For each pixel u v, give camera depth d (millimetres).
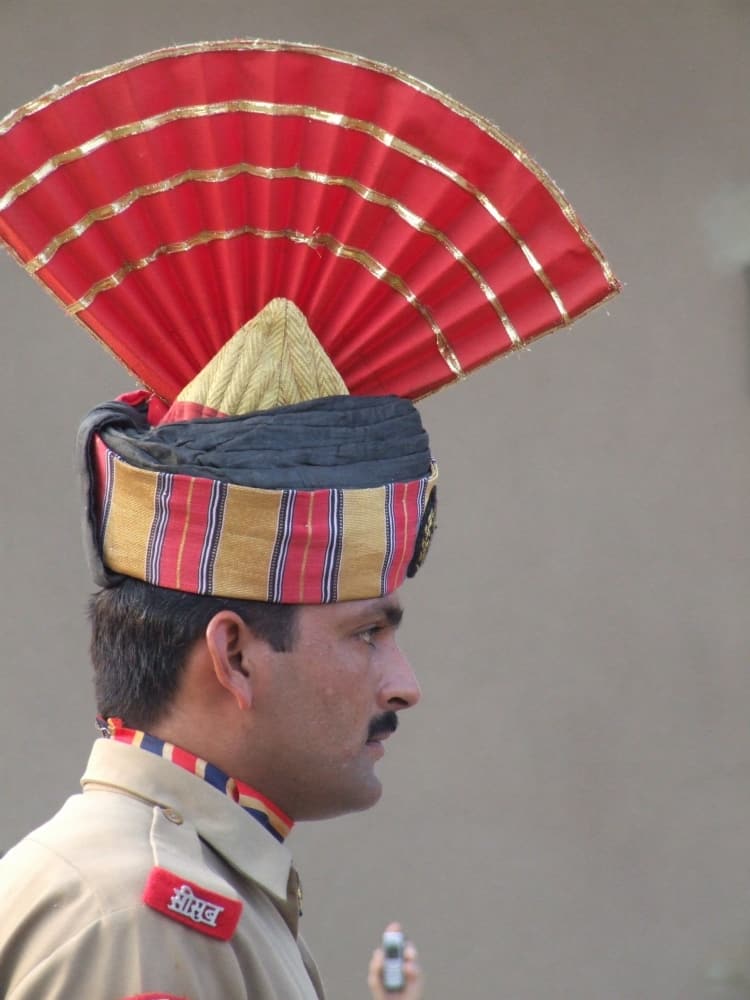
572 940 15195
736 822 15234
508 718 15344
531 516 15414
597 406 15477
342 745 6184
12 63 15484
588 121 15516
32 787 15297
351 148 6988
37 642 15430
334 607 6168
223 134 6949
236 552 6047
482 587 15367
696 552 15367
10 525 15492
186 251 6973
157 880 5539
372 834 15281
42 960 5398
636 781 15266
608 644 15312
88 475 6359
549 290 7105
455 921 15180
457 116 6926
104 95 6844
